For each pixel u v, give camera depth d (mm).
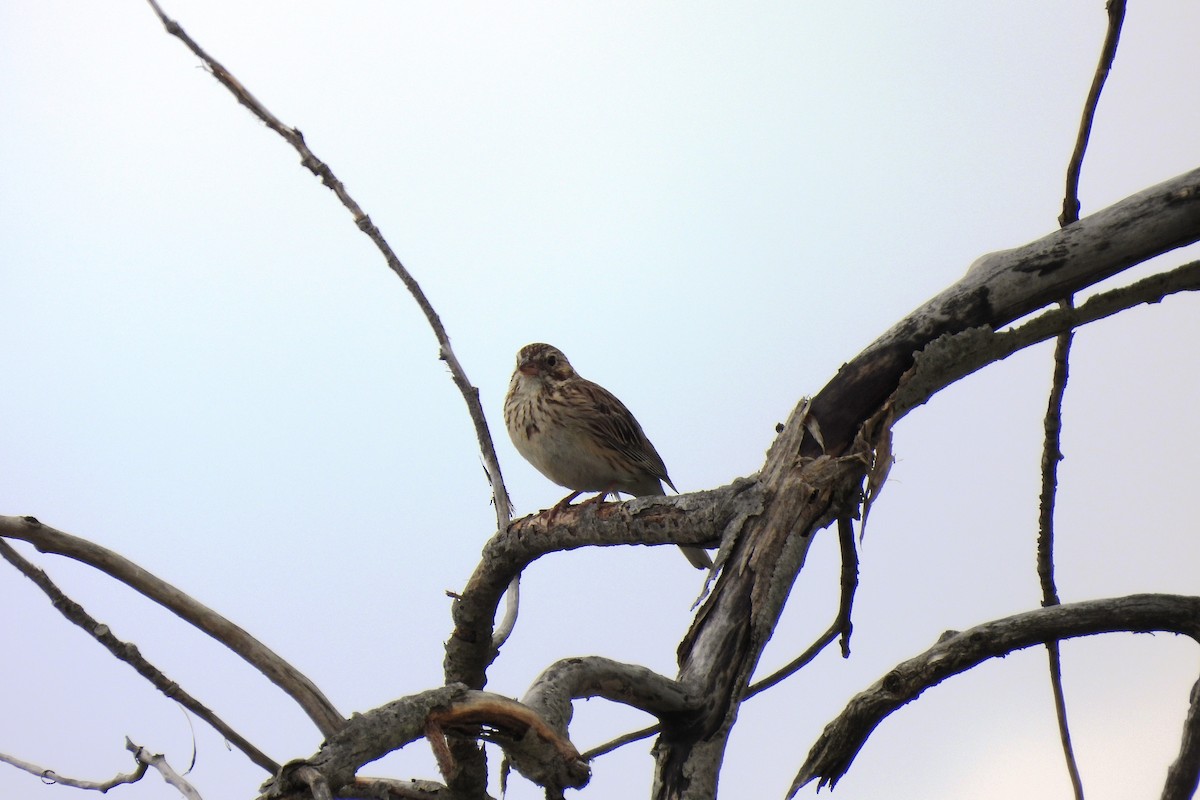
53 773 8516
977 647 8633
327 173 9102
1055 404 9859
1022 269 8836
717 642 7668
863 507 8266
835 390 8555
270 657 7961
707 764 7352
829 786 9000
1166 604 8562
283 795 5891
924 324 8781
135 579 7812
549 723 6453
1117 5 8586
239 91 8906
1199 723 9023
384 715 6121
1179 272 8969
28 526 7562
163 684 7707
